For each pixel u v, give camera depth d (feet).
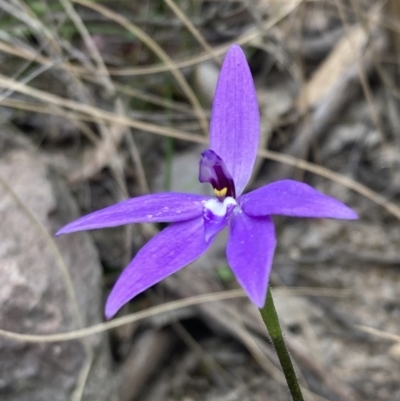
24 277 0.37
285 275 0.50
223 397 0.42
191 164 0.56
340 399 0.40
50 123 0.56
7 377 0.35
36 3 0.54
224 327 0.44
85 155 0.54
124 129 0.55
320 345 0.45
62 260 0.38
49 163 0.52
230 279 0.47
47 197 0.42
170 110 0.57
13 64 0.54
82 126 0.50
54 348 0.37
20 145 0.45
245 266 0.18
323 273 0.50
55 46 0.49
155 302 0.45
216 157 0.23
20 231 0.39
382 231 0.52
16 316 0.36
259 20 0.53
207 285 0.45
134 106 0.58
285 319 0.46
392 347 0.44
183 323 0.45
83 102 0.51
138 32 0.47
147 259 0.21
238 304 0.44
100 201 0.52
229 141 0.25
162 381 0.43
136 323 0.44
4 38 0.49
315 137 0.57
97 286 0.42
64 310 0.38
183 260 0.21
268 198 0.20
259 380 0.43
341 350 0.44
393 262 0.49
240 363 0.44
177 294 0.45
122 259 0.48
